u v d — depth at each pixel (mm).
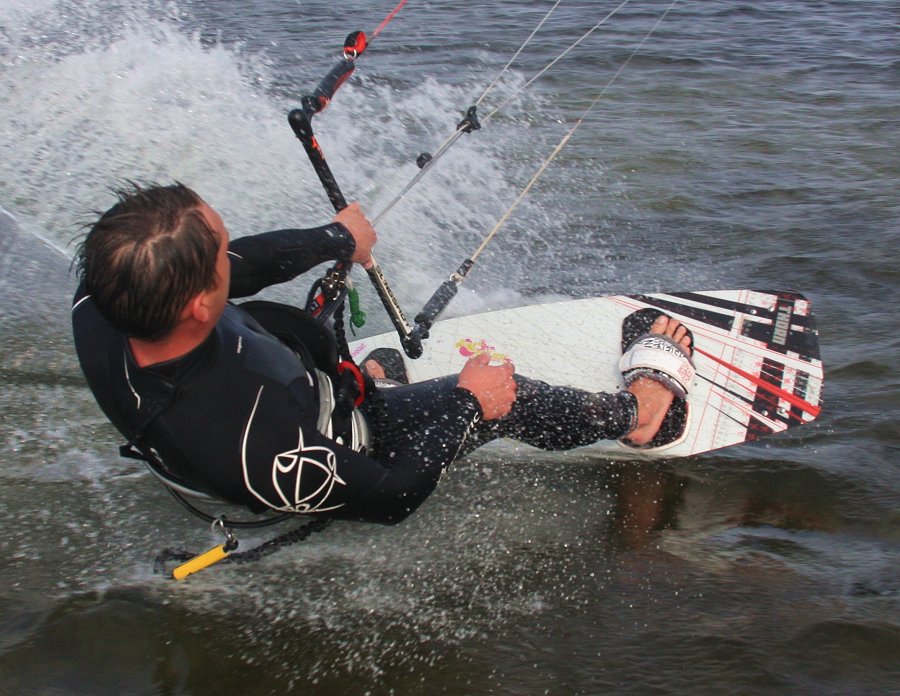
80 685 1956
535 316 3311
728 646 2064
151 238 1487
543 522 2541
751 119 6617
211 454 1702
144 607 2164
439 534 2484
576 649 2074
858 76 7699
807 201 5082
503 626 2148
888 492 2635
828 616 2146
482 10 10219
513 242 4637
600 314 3295
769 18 9891
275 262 2047
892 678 1968
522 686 1974
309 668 2021
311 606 2201
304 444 1759
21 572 2250
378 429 2125
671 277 4234
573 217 4941
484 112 6777
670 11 10164
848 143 6062
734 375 3033
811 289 4039
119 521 2451
